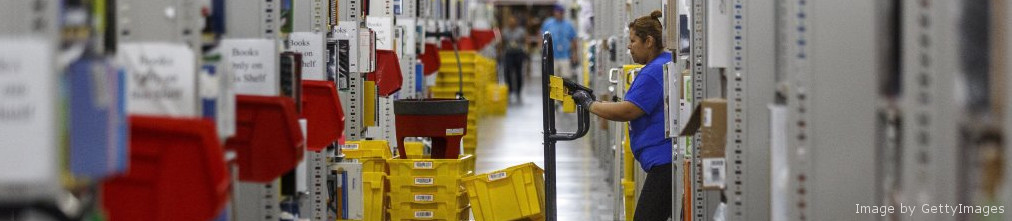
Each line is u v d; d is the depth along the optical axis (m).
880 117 2.69
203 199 2.45
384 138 7.75
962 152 2.17
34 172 1.86
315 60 4.68
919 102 2.20
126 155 2.21
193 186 2.45
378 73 6.95
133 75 2.61
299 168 3.79
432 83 11.04
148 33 2.65
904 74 2.27
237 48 3.52
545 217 6.30
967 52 2.13
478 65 17.58
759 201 3.61
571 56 19.02
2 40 1.86
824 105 2.73
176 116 2.60
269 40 3.51
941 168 2.18
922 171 2.20
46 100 1.86
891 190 2.55
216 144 2.47
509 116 18.22
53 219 1.95
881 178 2.69
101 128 2.01
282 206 3.86
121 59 2.60
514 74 21.38
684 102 4.66
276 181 3.73
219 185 2.44
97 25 2.15
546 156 5.98
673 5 5.01
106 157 2.02
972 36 2.13
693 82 4.40
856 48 2.71
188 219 2.45
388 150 6.91
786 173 2.93
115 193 2.46
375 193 6.50
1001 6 2.09
